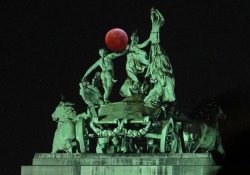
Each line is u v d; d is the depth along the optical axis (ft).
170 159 348.18
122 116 354.13
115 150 367.86
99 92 382.42
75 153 362.74
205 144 362.94
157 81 366.43
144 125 355.77
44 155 366.84
